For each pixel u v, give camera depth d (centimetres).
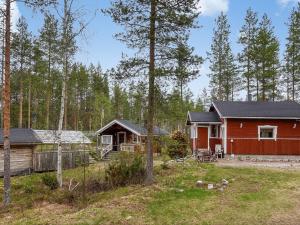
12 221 1298
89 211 1307
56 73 3145
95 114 5684
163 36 1672
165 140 3014
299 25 3925
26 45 4266
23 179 2436
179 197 1452
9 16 1673
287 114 2781
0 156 2686
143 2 1627
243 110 2856
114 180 1869
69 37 2100
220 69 4519
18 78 4384
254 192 1504
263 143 2769
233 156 2714
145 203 1374
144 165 2000
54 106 5222
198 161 2481
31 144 2933
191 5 1652
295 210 1268
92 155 3703
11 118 5388
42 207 1513
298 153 2770
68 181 2205
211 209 1296
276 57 4025
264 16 4072
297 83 4041
